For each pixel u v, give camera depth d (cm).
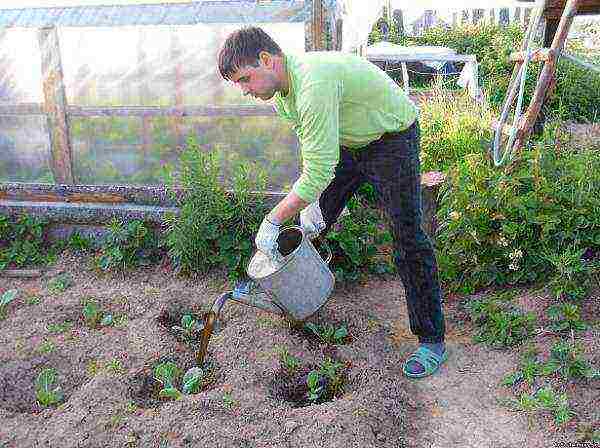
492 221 420
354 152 323
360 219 469
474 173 446
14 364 335
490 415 308
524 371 328
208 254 441
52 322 382
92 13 453
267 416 291
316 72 274
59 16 456
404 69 1101
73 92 477
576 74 1027
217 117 466
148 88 469
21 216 484
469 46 1497
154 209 466
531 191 427
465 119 676
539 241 414
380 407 303
